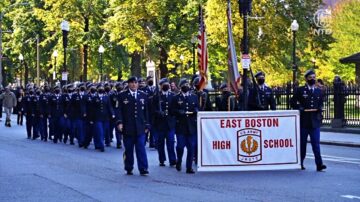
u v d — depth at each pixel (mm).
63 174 17359
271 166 18016
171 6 53594
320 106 17969
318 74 73938
